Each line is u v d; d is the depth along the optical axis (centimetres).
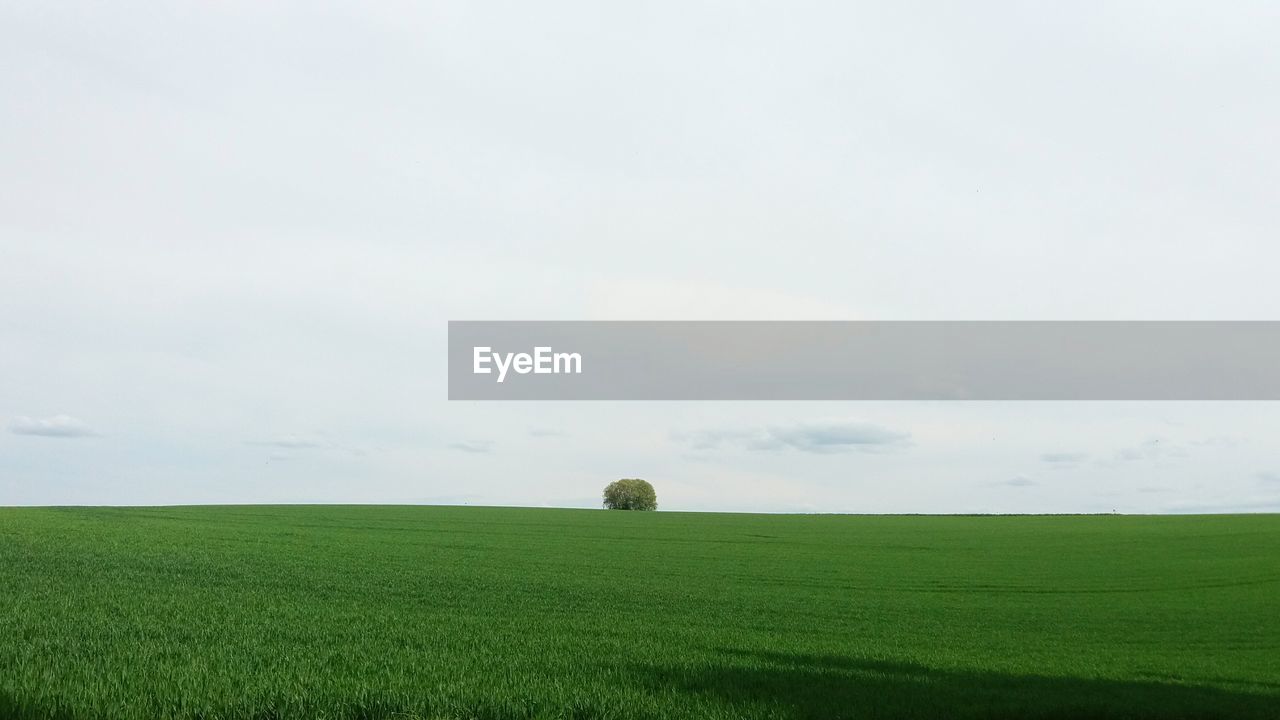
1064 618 2881
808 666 1606
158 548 3622
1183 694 1510
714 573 3809
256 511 6109
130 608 1983
